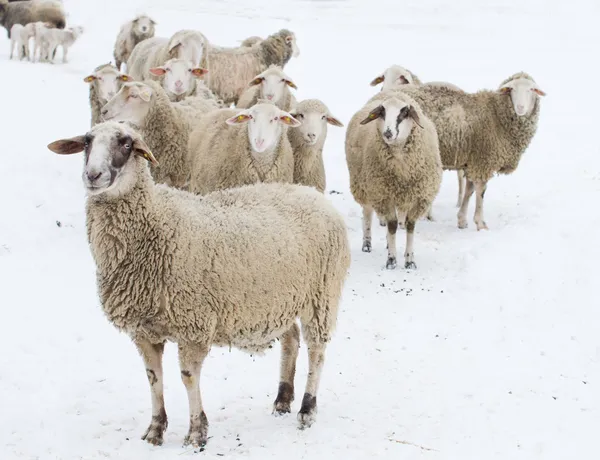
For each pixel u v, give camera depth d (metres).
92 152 8.20
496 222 18.20
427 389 10.50
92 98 18.67
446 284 14.38
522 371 10.90
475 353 11.56
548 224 15.84
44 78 29.95
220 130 14.70
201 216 8.81
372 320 12.98
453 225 18.48
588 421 9.47
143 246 8.40
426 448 8.84
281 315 9.14
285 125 14.21
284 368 10.02
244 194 9.55
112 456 8.58
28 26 34.28
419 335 12.33
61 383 10.61
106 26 42.69
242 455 8.59
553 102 28.47
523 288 13.47
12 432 9.23
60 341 11.83
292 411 9.99
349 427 9.40
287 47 24.56
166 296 8.38
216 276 8.52
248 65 23.83
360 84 30.58
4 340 11.68
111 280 8.48
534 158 22.75
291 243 9.10
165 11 46.31
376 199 15.66
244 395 10.50
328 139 24.30
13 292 13.32
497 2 51.31
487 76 32.12
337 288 9.76
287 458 8.55
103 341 11.96
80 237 16.23
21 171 18.91
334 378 10.97
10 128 22.22
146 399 10.27
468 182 18.09
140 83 14.91
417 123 14.93
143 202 8.41
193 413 8.78
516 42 39.75
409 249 15.56
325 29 42.81
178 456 8.52
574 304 12.61
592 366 10.90
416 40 40.22
